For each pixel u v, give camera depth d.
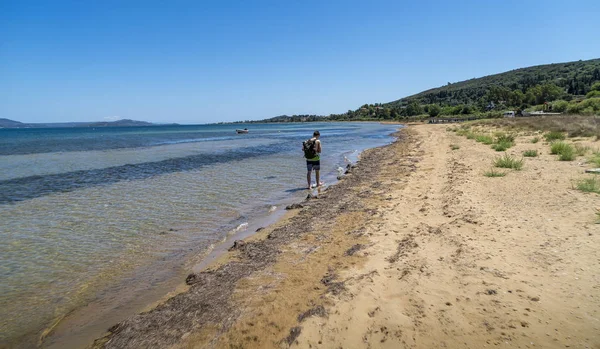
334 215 7.84
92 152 28.03
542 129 24.98
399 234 6.04
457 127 46.25
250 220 8.09
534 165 11.38
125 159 22.23
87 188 12.16
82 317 4.16
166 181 13.45
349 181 12.39
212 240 6.74
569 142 16.78
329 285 4.35
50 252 6.20
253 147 31.73
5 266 5.61
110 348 3.47
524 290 3.73
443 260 4.70
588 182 7.83
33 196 10.88
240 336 3.45
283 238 6.47
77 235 7.11
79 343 3.66
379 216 7.33
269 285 4.52
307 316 3.67
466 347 2.97
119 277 5.20
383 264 4.83
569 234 5.09
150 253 6.11
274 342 3.31
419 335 3.19
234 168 17.08
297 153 25.19
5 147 34.97
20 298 4.61
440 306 3.61
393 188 10.29
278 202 9.84
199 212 8.83
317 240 6.21
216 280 4.81
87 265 5.64
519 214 6.30
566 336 2.97
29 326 4.00
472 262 4.52
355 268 4.80
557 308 3.37
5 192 11.59
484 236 5.42
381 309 3.66
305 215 8.11
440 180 10.65
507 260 4.48
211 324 3.71
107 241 6.75
